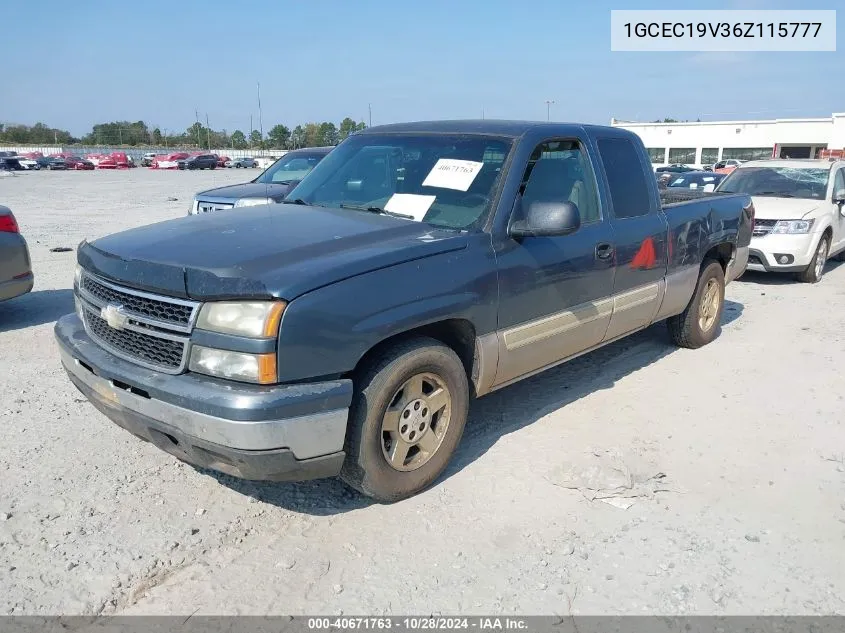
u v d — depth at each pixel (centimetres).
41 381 542
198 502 371
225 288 305
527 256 412
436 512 365
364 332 325
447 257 369
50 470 400
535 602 298
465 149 441
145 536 340
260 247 340
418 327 356
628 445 443
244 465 307
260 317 301
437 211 411
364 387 338
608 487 387
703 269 628
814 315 796
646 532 349
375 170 461
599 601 299
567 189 461
